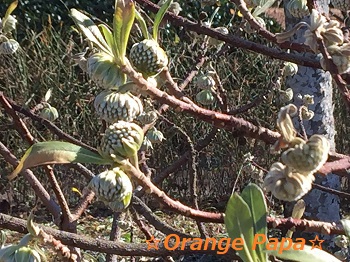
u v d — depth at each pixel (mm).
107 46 277
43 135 1644
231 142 1655
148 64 279
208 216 264
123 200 251
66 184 1651
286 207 873
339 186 890
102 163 249
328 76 851
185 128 1637
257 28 416
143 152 637
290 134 222
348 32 368
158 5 465
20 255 276
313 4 372
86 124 1688
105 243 332
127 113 271
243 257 218
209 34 430
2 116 1606
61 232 331
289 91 830
